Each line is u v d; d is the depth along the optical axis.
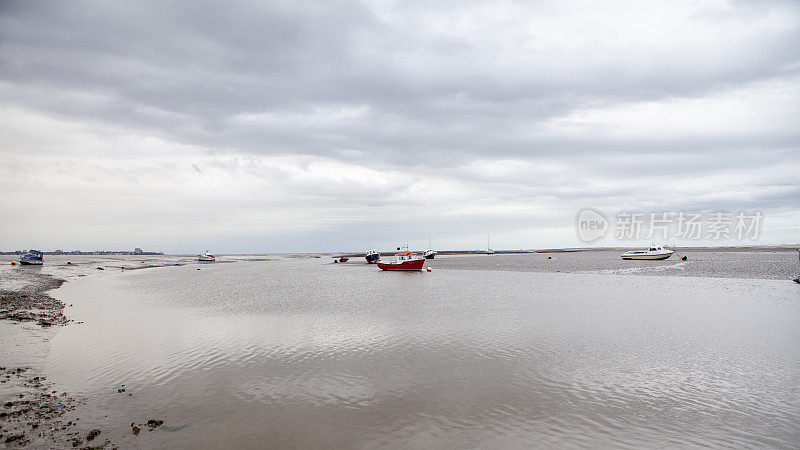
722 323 23.31
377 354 17.69
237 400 12.85
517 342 19.47
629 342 19.36
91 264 105.31
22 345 18.39
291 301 34.28
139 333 21.80
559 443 10.20
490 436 10.55
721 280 46.69
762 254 131.50
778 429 10.74
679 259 97.94
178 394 13.31
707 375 14.80
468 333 21.39
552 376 14.82
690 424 11.09
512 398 12.90
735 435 10.48
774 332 21.08
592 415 11.69
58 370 15.46
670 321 23.98
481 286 45.34
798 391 13.23
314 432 10.78
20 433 10.33
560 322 24.02
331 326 23.47
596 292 37.94
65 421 11.20
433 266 90.12
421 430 10.88
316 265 109.75
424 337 20.61
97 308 30.64
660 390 13.46
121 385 14.09
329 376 14.98
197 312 28.69
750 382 14.09
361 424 11.23
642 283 45.16
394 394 13.29
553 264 89.12
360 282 53.00
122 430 10.80
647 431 10.75
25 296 34.12
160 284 52.00
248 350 18.44
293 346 19.08
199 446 10.03
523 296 35.91
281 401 12.78
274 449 9.92
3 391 12.98
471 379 14.57
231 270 87.06
